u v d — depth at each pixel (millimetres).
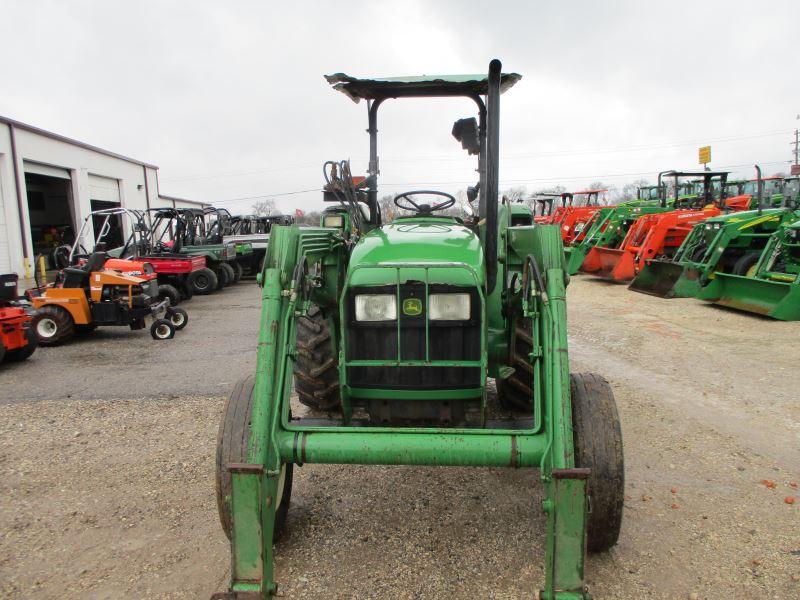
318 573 2787
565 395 2459
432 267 2902
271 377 2584
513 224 6090
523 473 3846
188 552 2988
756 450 4098
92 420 4969
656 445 4207
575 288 13016
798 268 9359
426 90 4277
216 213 15766
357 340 2975
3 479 3834
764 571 2734
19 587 2709
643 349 7051
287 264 2795
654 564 2799
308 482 3754
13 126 20141
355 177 4426
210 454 4203
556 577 2156
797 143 41594
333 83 4070
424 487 3662
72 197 24641
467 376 2928
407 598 2594
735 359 6477
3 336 6840
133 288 8750
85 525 3258
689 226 12523
